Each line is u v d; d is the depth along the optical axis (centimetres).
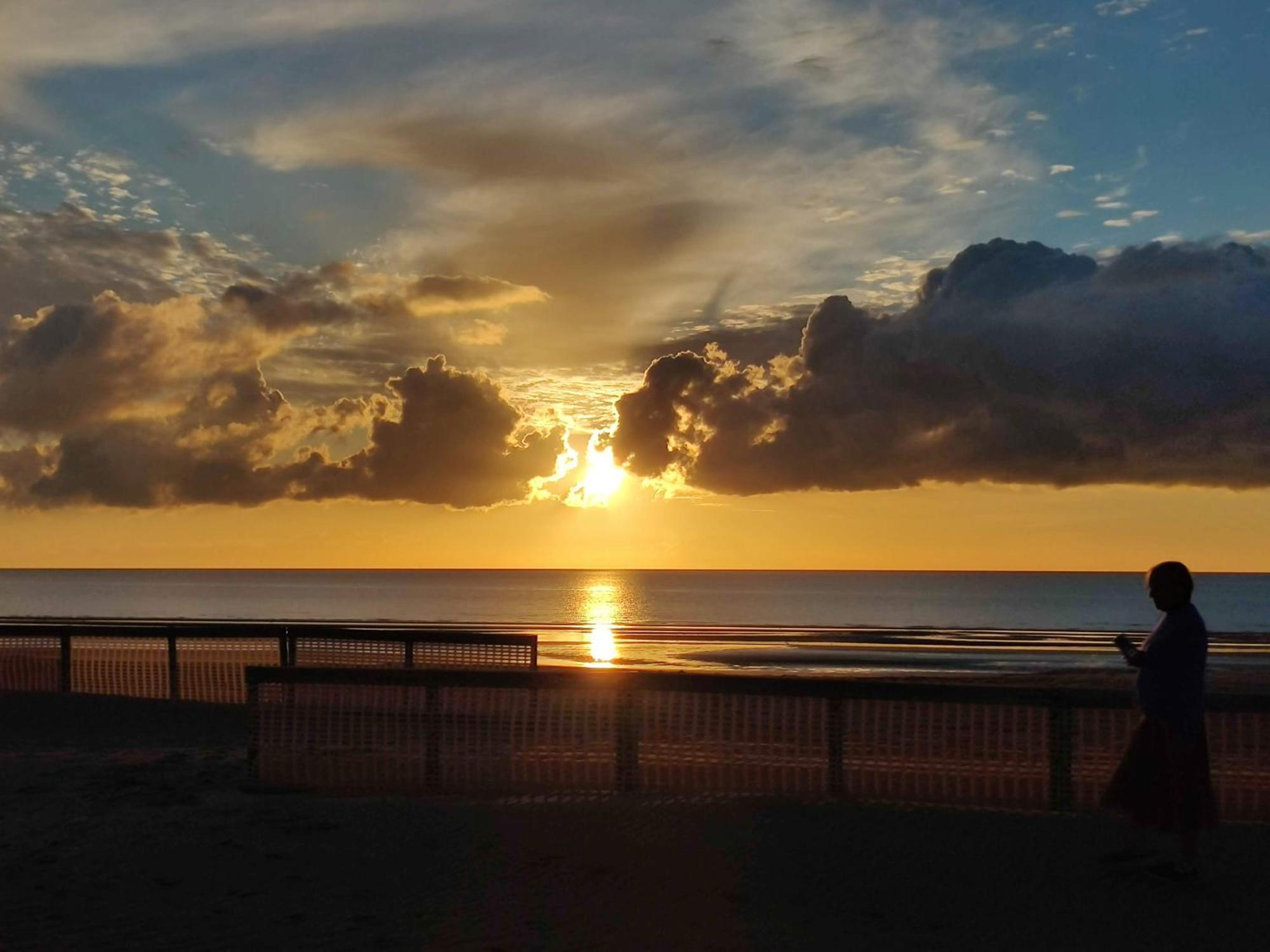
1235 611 10806
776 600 14175
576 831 778
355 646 1672
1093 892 665
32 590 18200
